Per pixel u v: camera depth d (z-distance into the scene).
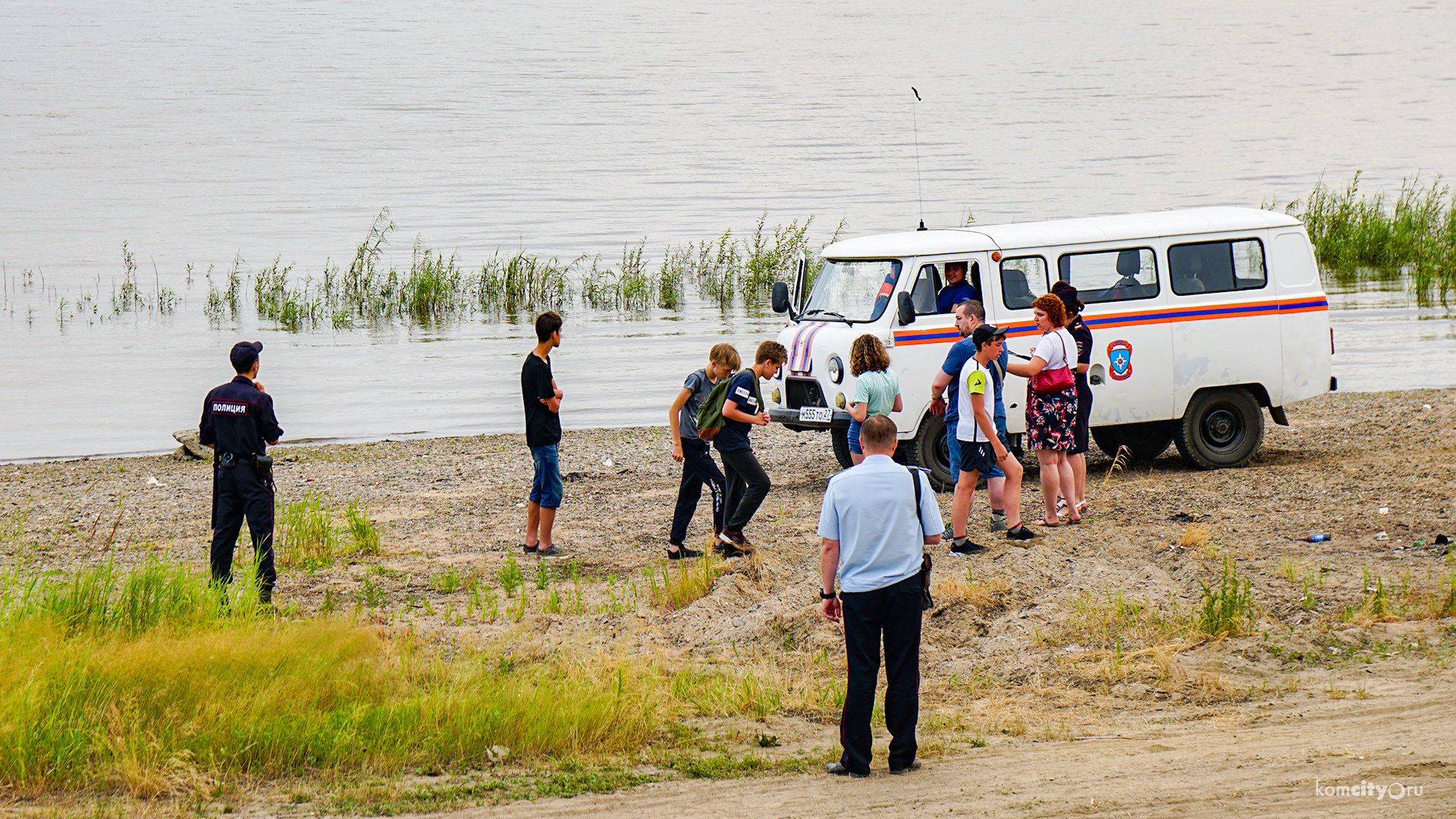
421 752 12.55
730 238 70.62
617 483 26.62
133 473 28.62
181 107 150.75
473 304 57.19
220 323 52.75
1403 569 17.81
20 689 12.66
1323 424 30.92
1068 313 21.05
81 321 53.12
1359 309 51.56
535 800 11.44
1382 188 86.00
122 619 15.95
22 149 119.12
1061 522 21.00
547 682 14.16
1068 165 103.75
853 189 91.69
